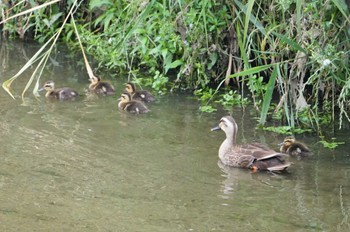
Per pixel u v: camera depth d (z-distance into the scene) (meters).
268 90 13.16
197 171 11.75
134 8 15.60
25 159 11.93
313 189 11.21
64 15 19.66
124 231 9.65
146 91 15.24
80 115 14.20
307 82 13.59
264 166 11.91
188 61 15.51
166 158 12.20
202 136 13.25
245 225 9.93
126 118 14.10
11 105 14.62
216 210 10.36
